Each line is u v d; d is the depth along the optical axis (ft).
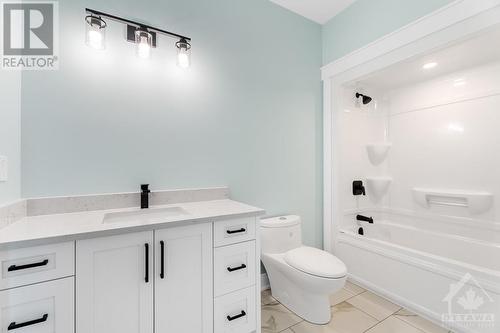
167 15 5.10
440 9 4.96
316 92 7.73
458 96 7.32
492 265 6.30
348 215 8.03
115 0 4.58
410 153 8.54
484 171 6.77
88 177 4.37
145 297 3.39
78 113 4.27
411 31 5.50
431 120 7.98
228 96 5.93
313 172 7.65
